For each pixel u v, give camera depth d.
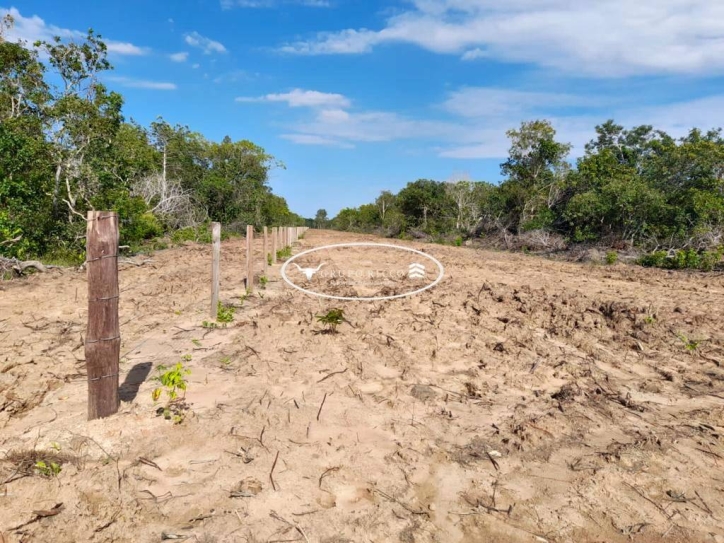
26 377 4.84
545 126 29.31
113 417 3.91
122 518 2.80
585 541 2.78
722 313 8.38
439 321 7.29
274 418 4.02
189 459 3.42
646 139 38.41
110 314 3.81
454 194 36.66
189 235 23.73
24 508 2.85
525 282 12.29
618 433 4.04
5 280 10.23
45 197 14.17
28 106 15.41
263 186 38.94
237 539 2.67
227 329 6.76
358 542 2.69
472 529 2.85
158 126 29.78
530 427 4.05
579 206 22.16
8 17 14.77
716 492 3.25
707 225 19.16
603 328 7.15
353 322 7.06
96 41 15.34
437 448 3.70
